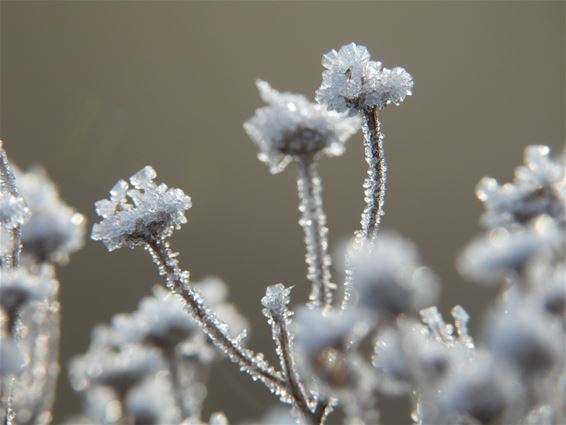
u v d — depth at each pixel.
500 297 0.17
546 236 0.17
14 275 0.19
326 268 0.19
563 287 0.17
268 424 0.17
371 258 0.16
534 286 0.17
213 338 0.19
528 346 0.16
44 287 0.19
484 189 0.18
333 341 0.17
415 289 0.16
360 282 0.16
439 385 0.17
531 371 0.16
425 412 0.17
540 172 0.18
